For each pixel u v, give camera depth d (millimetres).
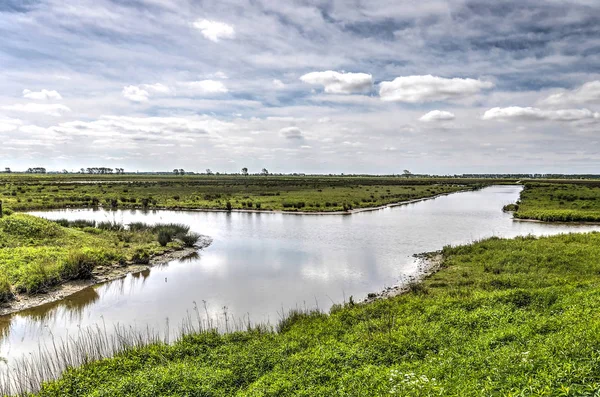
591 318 11172
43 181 135000
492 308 14234
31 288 19938
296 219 51062
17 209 57281
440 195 98812
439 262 25703
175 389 10000
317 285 21938
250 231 41188
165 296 20328
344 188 114812
